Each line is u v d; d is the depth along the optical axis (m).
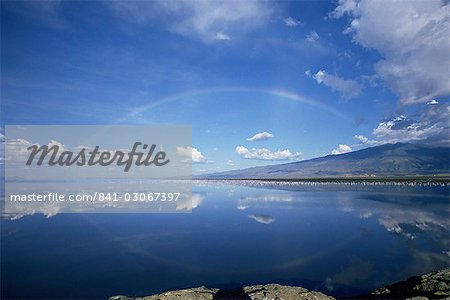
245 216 51.41
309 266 26.61
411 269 25.08
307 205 64.62
